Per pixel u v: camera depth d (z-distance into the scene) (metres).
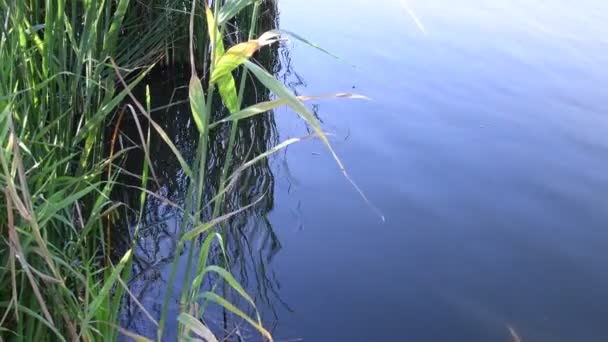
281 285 2.81
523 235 3.29
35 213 1.53
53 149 1.79
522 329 2.69
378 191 3.57
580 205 3.57
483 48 5.56
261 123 4.29
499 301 2.83
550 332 2.68
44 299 1.62
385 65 5.18
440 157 3.96
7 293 1.61
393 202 3.49
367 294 2.82
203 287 2.72
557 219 3.44
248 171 3.67
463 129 4.32
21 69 1.73
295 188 3.55
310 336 2.56
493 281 2.95
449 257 3.09
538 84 5.03
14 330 1.65
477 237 3.24
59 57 1.94
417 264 3.03
